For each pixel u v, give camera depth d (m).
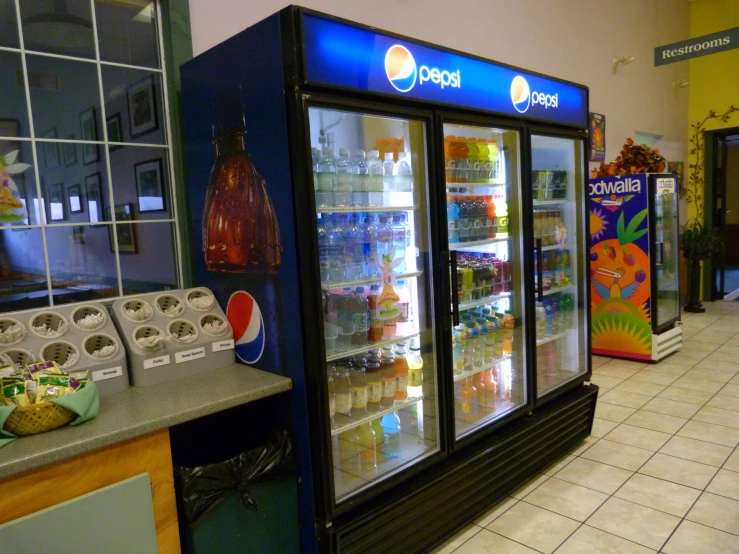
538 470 2.98
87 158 2.30
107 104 2.36
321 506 2.00
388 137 2.59
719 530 2.41
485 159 2.88
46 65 2.19
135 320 2.15
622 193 4.89
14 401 1.61
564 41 5.30
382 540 2.17
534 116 2.87
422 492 2.29
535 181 3.21
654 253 4.80
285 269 2.01
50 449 1.50
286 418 2.11
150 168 2.49
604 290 5.13
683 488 2.77
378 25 3.48
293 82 1.86
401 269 2.45
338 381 2.32
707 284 7.78
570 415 3.21
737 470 2.92
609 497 2.73
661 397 4.07
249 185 2.12
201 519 1.82
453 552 2.36
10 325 1.94
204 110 2.32
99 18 2.34
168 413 1.75
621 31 6.27
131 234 2.43
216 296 2.41
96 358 1.95
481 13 4.29
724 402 3.90
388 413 2.48
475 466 2.54
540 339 3.27
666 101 7.34
